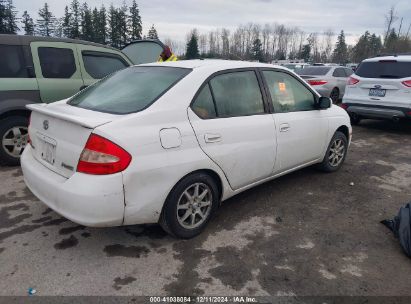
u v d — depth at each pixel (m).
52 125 2.94
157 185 2.77
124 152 2.57
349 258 2.97
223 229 3.39
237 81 3.53
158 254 2.95
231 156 3.30
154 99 2.92
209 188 3.24
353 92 8.10
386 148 6.68
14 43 4.91
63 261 2.83
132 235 3.24
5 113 4.84
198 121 3.05
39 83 5.04
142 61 8.11
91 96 3.41
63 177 2.78
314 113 4.39
